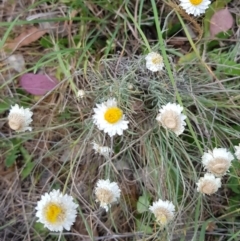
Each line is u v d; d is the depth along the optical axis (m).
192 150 0.34
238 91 0.34
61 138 0.37
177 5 0.34
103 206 0.31
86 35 0.38
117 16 0.37
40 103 0.37
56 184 0.36
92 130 0.34
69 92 0.37
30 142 0.37
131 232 0.35
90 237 0.32
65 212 0.29
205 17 0.36
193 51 0.36
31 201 0.37
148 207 0.33
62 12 0.38
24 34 0.39
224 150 0.30
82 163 0.36
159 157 0.34
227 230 0.34
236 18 0.37
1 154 0.37
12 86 0.38
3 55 0.38
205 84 0.35
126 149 0.34
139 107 0.34
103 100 0.34
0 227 0.35
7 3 0.39
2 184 0.37
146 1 0.38
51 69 0.38
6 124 0.38
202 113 0.34
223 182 0.35
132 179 0.36
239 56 0.36
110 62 0.36
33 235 0.36
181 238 0.32
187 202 0.34
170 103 0.31
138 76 0.35
